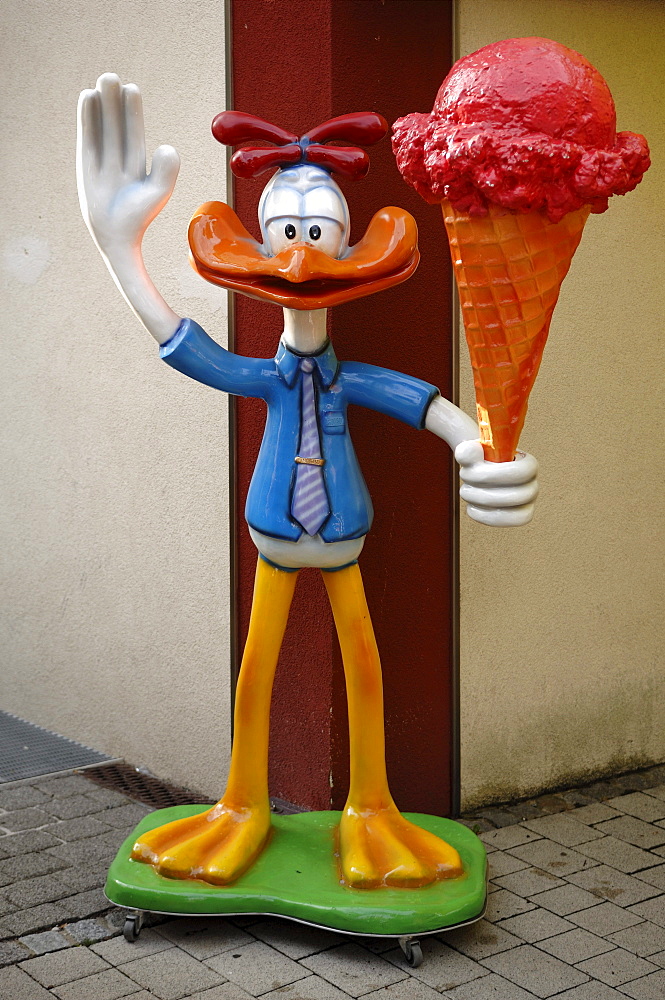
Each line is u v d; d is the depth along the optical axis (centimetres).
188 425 452
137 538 479
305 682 416
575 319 450
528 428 443
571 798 459
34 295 519
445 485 420
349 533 337
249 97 410
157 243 453
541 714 457
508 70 263
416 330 405
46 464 522
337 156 321
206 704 456
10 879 384
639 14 452
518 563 444
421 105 398
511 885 381
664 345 479
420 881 340
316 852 362
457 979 324
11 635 553
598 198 270
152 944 342
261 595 354
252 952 338
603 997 315
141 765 489
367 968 330
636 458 476
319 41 383
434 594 421
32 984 320
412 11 392
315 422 336
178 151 441
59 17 488
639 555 482
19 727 540
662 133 465
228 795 367
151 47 446
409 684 419
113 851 407
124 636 490
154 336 336
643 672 489
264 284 313
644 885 382
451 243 282
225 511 439
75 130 488
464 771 437
